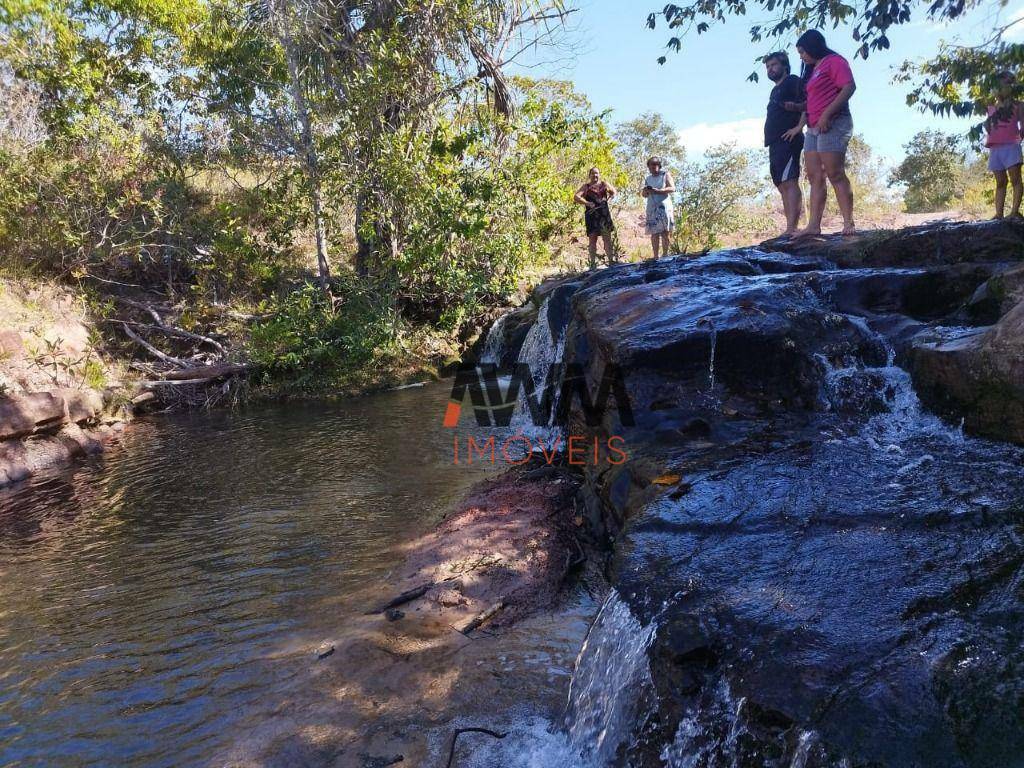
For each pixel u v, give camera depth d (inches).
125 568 209.3
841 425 181.5
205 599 186.1
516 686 141.9
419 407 394.3
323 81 504.4
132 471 308.5
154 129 530.0
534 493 231.9
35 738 135.3
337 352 476.1
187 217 513.0
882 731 84.0
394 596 179.5
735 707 96.1
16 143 474.3
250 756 126.4
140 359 463.5
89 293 480.4
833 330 206.2
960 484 138.9
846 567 115.6
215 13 531.8
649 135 1050.1
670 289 246.8
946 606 102.6
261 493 266.1
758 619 106.3
